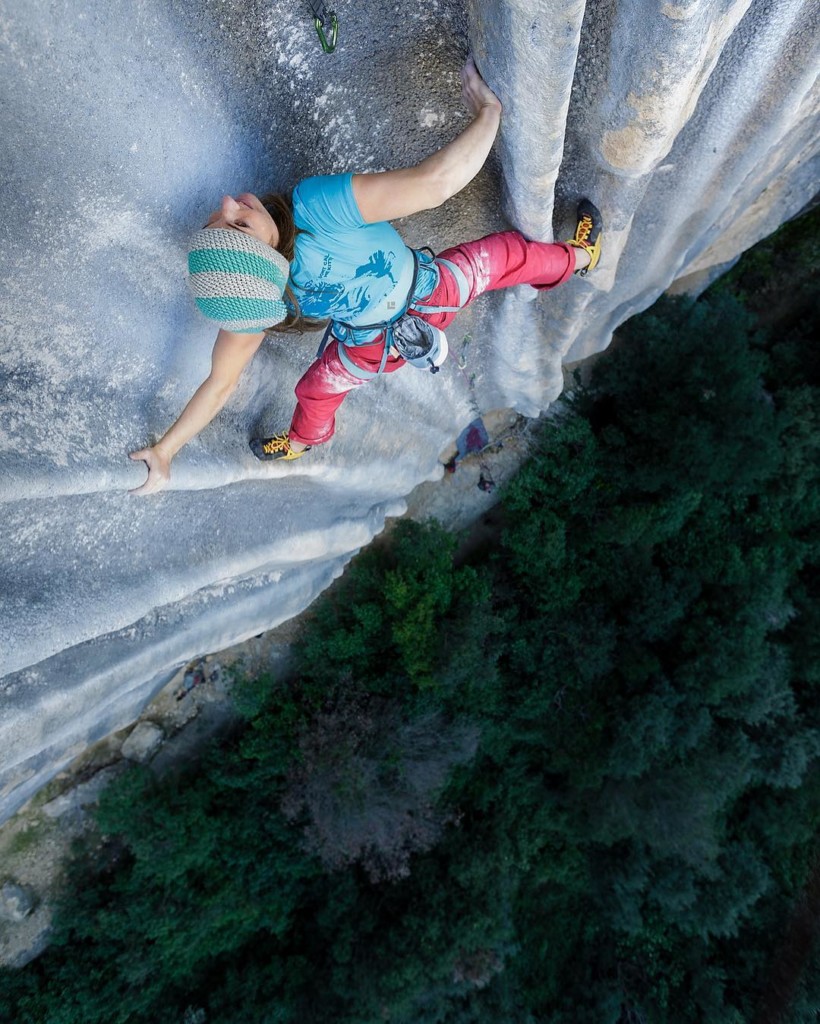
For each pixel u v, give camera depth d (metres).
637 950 12.98
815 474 11.78
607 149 3.45
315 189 2.57
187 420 2.83
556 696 11.25
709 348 9.87
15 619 3.29
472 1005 11.80
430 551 9.65
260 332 2.52
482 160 2.85
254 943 11.22
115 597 3.72
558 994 12.98
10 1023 8.98
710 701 11.30
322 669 9.77
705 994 12.49
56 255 2.59
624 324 10.15
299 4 2.67
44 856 9.13
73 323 2.76
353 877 11.04
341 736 9.66
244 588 5.92
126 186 2.64
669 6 2.43
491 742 11.50
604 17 2.82
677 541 11.63
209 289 2.30
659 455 10.32
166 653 5.24
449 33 2.96
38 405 2.72
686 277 10.55
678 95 2.93
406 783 10.14
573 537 10.97
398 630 9.52
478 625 9.76
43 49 2.16
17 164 2.33
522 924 12.83
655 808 11.35
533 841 12.03
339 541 6.36
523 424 10.01
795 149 5.86
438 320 3.42
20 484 2.62
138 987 9.78
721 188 4.93
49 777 7.64
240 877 10.06
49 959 9.31
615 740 11.11
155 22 2.40
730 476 10.73
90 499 3.35
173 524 4.02
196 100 2.67
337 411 4.71
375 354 3.10
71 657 4.33
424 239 4.02
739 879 12.36
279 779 10.01
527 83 2.70
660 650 11.84
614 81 3.04
